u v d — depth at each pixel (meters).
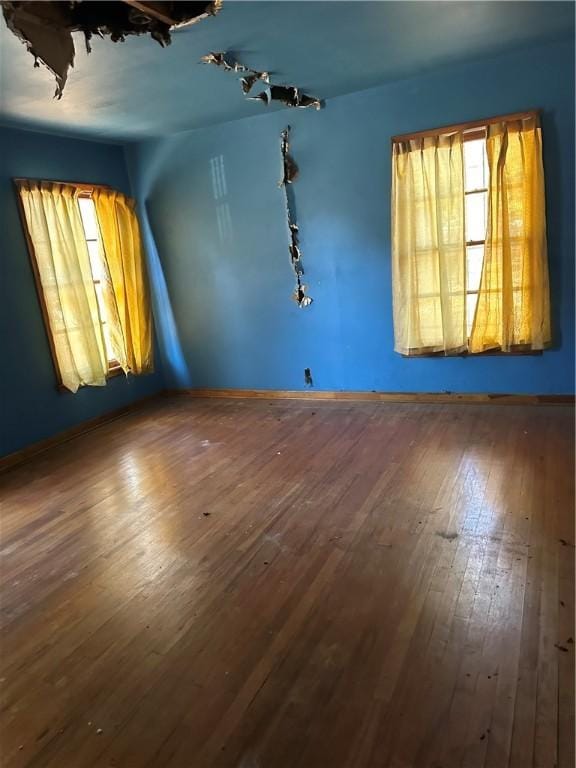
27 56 2.66
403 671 1.88
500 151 3.76
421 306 4.29
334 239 4.58
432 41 3.19
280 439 4.15
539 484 3.03
